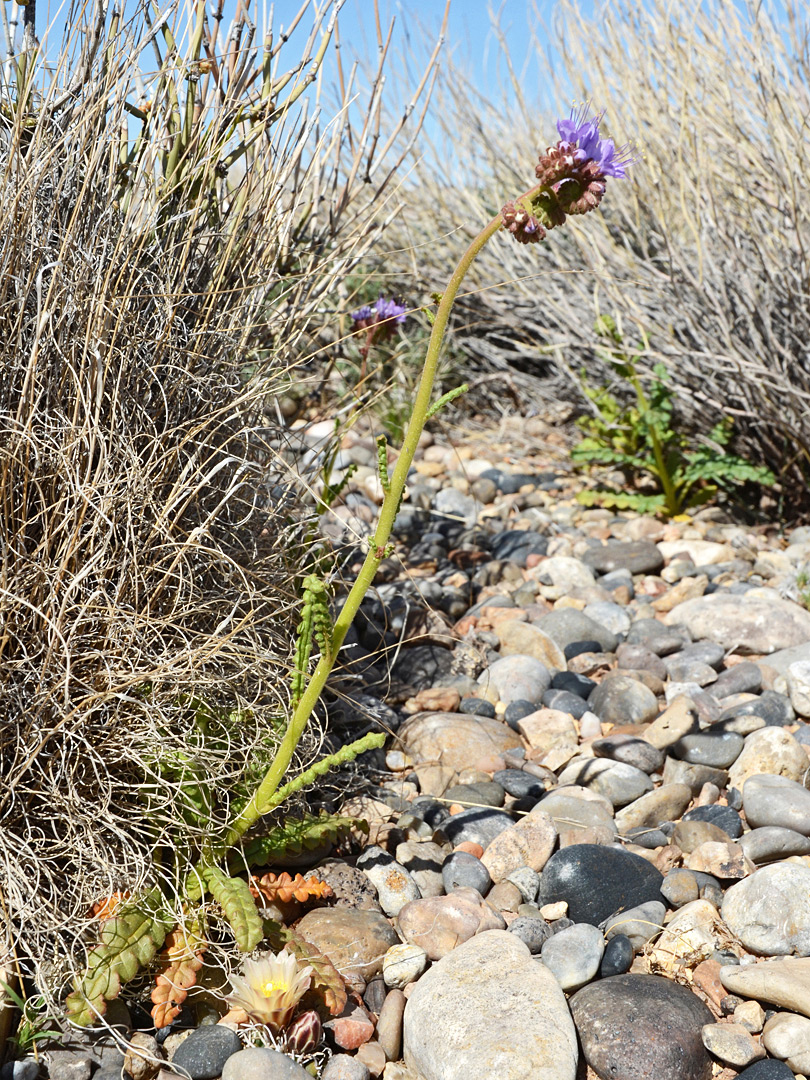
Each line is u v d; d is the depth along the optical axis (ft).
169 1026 4.66
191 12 6.64
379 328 8.57
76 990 4.46
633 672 8.26
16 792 4.94
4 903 4.54
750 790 6.45
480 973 4.85
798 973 4.89
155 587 5.44
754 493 13.06
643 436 13.16
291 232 8.03
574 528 12.25
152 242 6.42
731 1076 4.62
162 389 5.81
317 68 7.23
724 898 5.61
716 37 13.38
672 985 4.93
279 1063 4.32
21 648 5.15
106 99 5.78
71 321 5.52
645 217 14.42
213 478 6.34
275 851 5.41
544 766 7.11
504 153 16.84
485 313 16.48
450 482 13.56
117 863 4.91
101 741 5.13
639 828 6.45
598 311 12.71
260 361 7.12
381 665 8.33
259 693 5.80
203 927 4.94
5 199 5.38
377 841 6.10
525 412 17.13
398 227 16.79
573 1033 4.56
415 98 7.92
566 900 5.71
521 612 9.47
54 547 5.39
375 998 4.99
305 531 7.20
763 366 11.57
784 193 11.94
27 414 5.35
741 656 8.74
